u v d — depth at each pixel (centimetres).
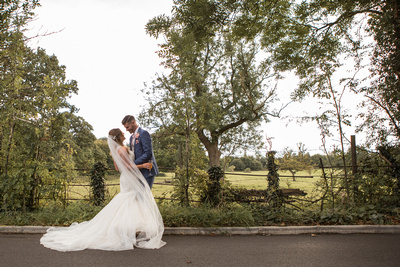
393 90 775
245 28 1319
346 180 700
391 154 730
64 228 518
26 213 627
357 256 411
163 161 848
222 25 1237
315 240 498
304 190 880
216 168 710
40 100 698
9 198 638
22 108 700
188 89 749
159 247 452
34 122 688
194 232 538
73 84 725
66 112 719
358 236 524
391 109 780
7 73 706
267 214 616
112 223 458
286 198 718
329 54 1254
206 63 2769
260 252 430
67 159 701
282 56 1359
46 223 571
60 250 430
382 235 531
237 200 705
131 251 430
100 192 707
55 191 680
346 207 655
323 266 372
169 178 765
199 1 1128
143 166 507
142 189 486
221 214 586
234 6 1175
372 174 712
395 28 802
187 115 722
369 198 702
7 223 567
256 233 542
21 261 381
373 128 803
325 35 1264
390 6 880
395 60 777
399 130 770
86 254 413
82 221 579
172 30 761
